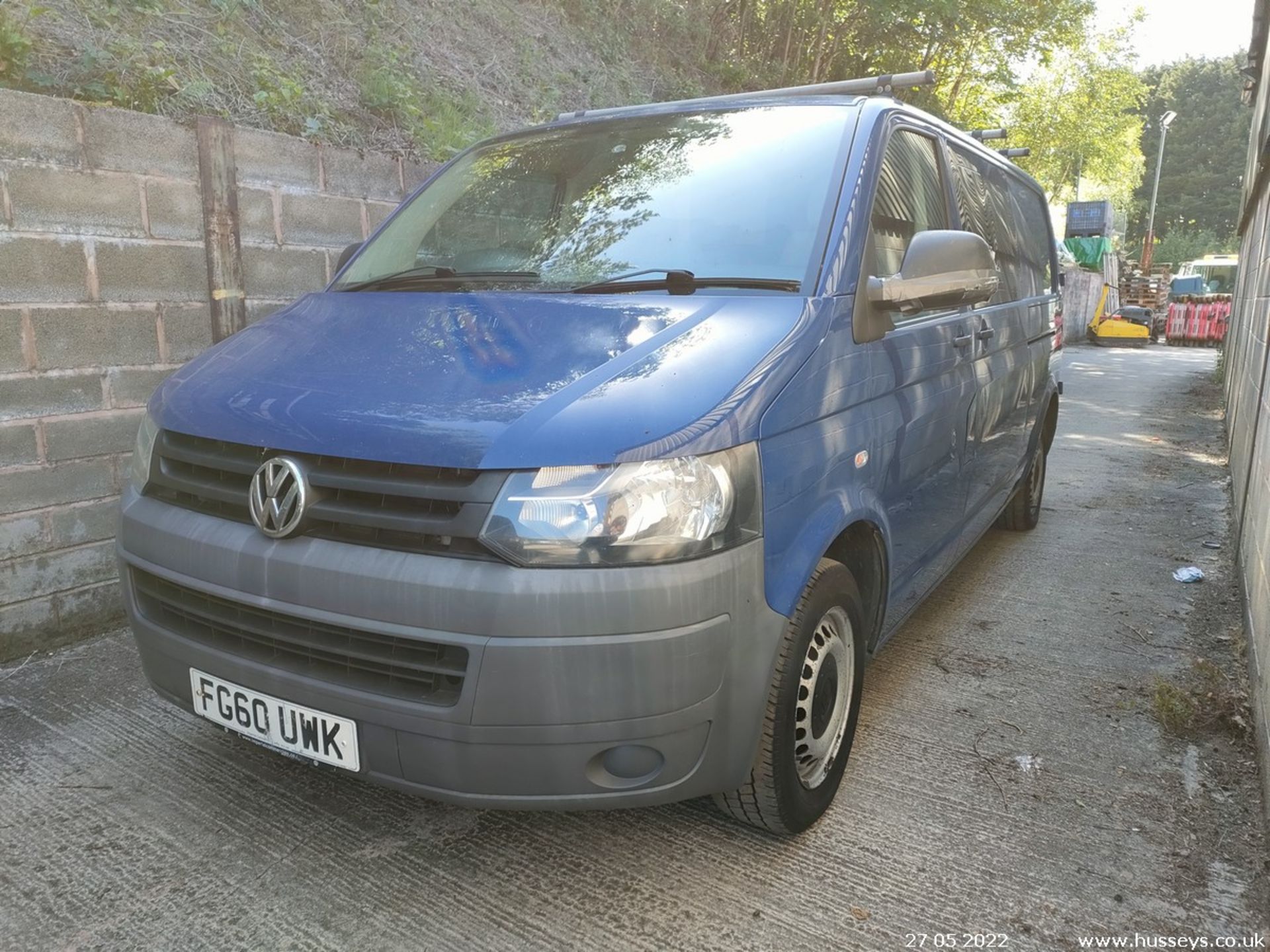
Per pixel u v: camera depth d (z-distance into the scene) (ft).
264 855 7.81
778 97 10.85
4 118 10.62
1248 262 32.76
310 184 14.25
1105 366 55.93
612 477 6.10
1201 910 7.27
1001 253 13.93
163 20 15.58
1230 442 25.72
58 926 6.93
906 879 7.60
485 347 7.40
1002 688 11.24
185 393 7.84
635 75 34.60
